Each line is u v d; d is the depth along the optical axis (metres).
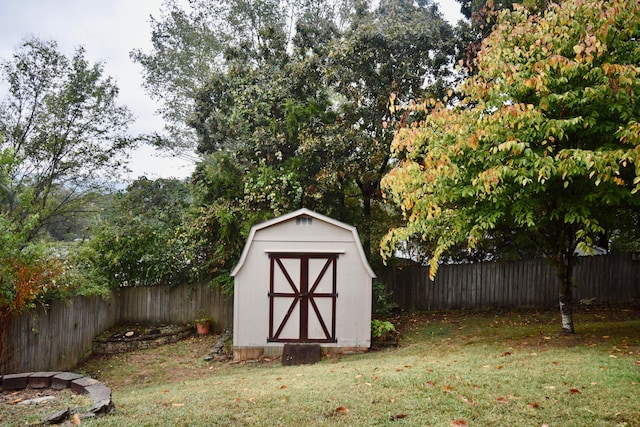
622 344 7.88
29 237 15.26
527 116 6.44
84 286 10.99
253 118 14.94
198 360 11.26
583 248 7.30
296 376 7.30
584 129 7.08
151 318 14.41
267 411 5.00
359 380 6.27
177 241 14.14
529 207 7.36
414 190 7.73
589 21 6.83
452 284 15.48
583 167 6.44
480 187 6.87
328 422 4.57
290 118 14.16
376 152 14.00
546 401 4.88
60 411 4.92
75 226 18.67
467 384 5.64
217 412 5.03
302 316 10.98
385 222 15.49
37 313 9.39
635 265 15.27
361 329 10.93
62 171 17.27
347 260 11.02
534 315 13.90
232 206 14.21
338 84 14.52
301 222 11.05
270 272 11.02
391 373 6.64
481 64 7.93
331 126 14.11
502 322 13.02
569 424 4.25
